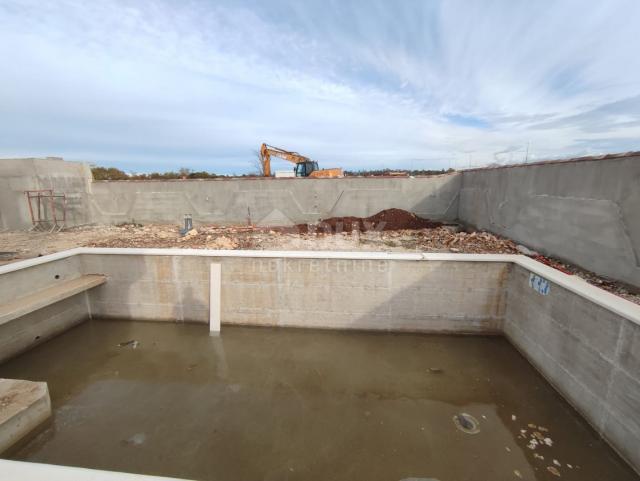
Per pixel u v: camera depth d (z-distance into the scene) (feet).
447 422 15.29
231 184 38.78
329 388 17.84
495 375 18.35
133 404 16.94
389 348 21.16
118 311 25.35
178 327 24.22
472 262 20.81
